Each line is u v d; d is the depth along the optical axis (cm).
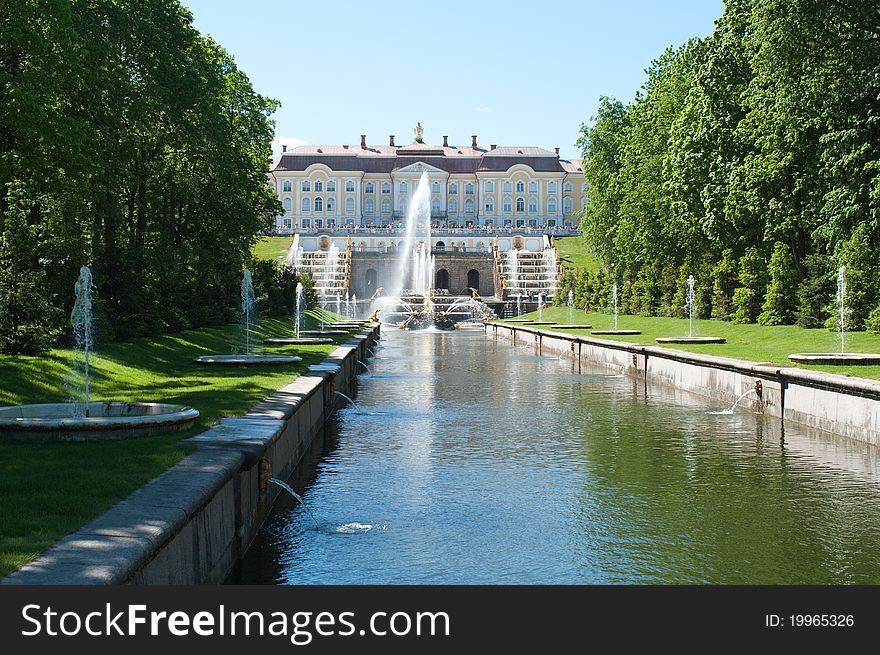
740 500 1267
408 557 991
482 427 1945
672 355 2742
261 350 3052
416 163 14688
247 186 4272
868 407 1647
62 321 2311
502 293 9775
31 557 598
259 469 1107
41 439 1053
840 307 3172
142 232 3572
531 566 961
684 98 4525
